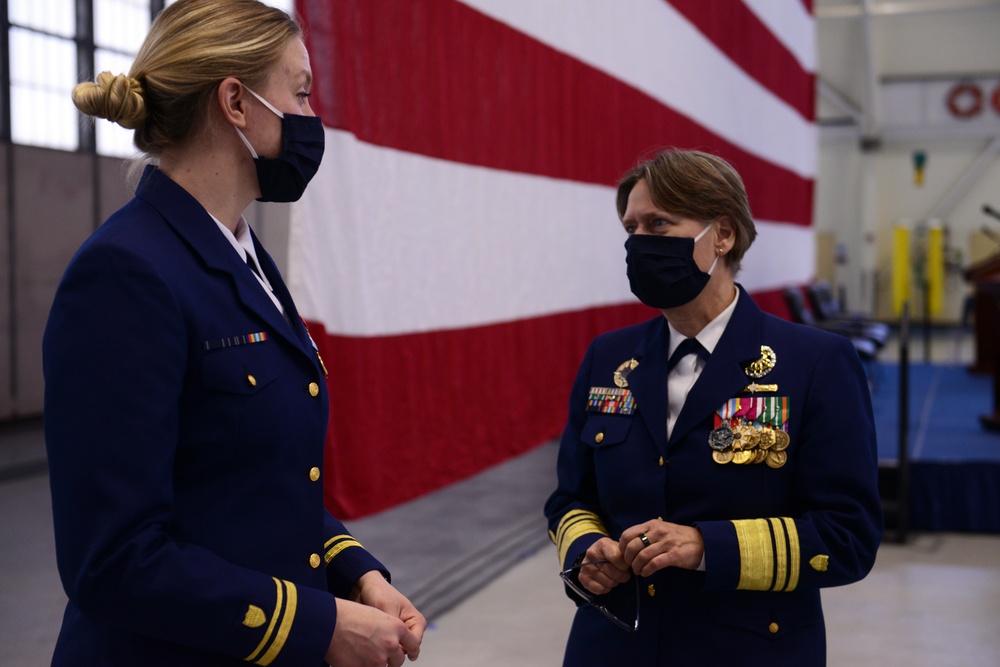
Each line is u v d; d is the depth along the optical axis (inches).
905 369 171.9
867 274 661.3
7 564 163.3
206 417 39.1
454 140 137.2
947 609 137.9
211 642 36.9
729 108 279.0
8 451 274.2
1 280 315.3
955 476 177.5
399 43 123.1
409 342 126.0
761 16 309.4
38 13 320.8
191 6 41.4
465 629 126.8
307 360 42.9
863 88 647.8
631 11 205.0
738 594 50.6
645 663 50.9
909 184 653.9
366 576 46.6
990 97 630.5
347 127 110.7
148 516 36.3
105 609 35.8
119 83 39.3
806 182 381.1
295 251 104.7
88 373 36.3
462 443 140.6
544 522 184.2
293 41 43.0
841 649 122.9
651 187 53.5
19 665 115.8
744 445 50.8
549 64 167.6
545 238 167.2
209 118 41.2
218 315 40.1
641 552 47.9
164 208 40.8
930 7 597.9
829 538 48.6
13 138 315.6
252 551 39.8
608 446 54.8
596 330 188.9
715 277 54.5
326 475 110.1
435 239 132.2
